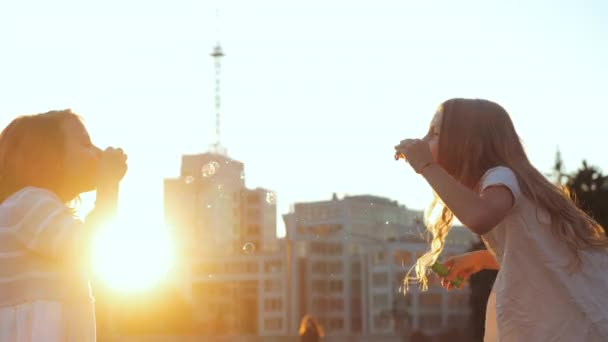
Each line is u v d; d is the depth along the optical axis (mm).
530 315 4684
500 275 4781
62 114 4785
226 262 164625
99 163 4633
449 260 5641
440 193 4621
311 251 172250
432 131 5062
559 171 58250
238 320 162875
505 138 4910
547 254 4688
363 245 172625
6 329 4418
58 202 4566
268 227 166000
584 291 4660
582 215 4773
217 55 151375
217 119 132500
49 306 4445
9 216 4492
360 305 181375
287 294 170500
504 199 4617
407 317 157875
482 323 70688
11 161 4730
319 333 25766
